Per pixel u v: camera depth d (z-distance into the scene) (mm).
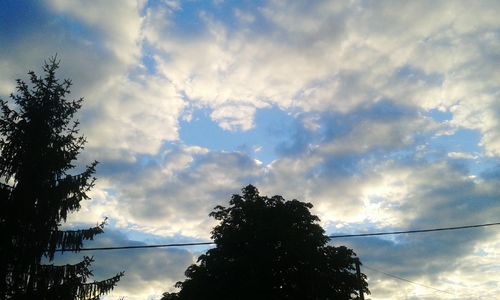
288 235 20203
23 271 13906
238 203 22328
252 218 21281
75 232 14984
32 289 13992
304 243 20234
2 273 13648
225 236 21000
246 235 20641
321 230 21453
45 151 15375
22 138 15031
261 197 22578
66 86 16625
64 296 14125
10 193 14414
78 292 14453
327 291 19234
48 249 14492
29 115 15547
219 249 21000
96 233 15234
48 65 16547
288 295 19016
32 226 14477
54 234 14609
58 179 15500
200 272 20578
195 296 19906
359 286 20078
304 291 18953
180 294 20891
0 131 15164
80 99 16781
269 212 21422
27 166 14773
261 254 19562
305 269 19625
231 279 19391
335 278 19594
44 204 14711
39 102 15891
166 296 24234
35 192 14703
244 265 19547
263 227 20312
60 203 15094
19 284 13898
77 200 15422
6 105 15477
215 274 20094
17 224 14125
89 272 14906
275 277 19359
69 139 16125
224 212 22406
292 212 21547
